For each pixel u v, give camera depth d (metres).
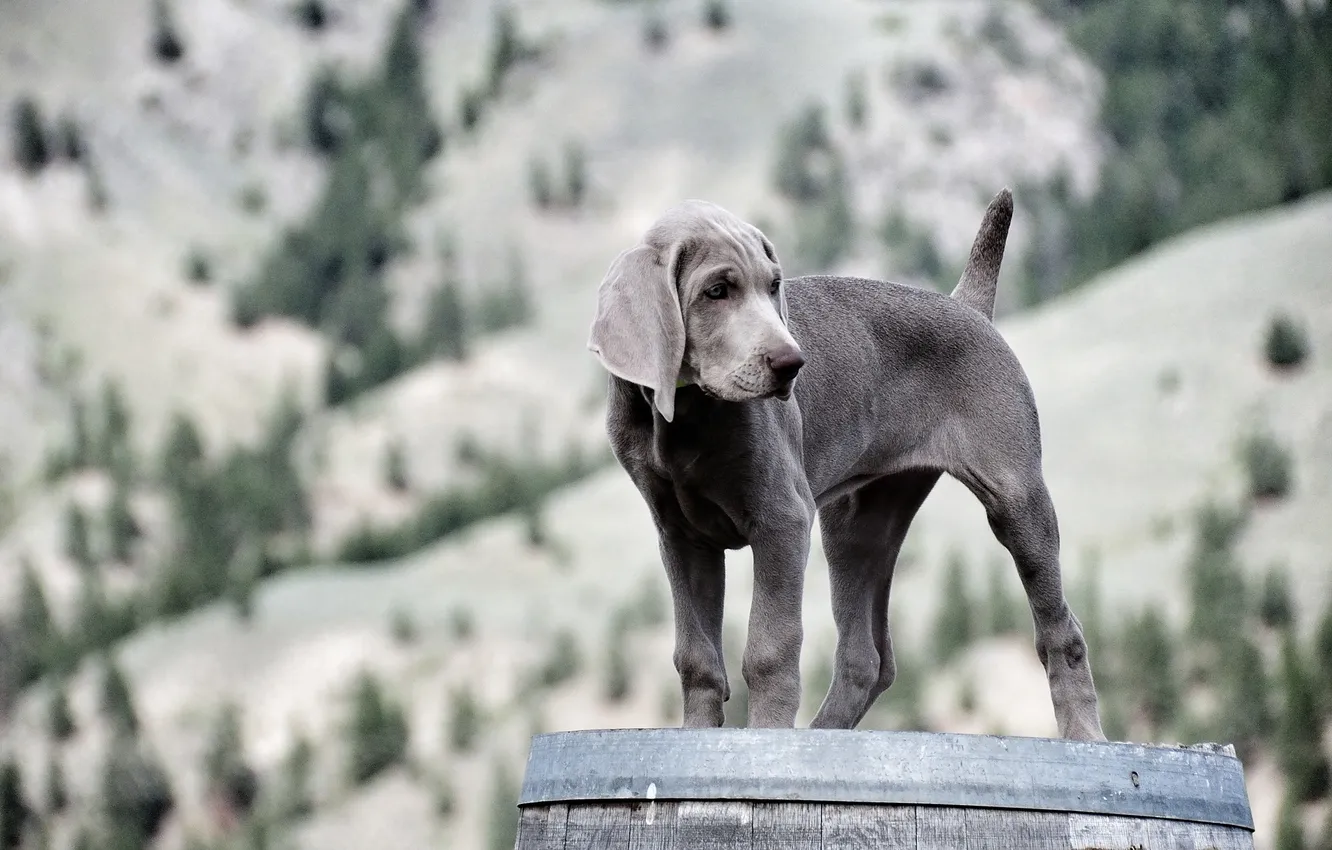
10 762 99.81
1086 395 112.81
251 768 103.12
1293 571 87.50
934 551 97.25
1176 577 91.25
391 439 183.75
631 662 102.44
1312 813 65.75
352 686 107.56
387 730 94.00
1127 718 75.00
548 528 126.31
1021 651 80.00
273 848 89.12
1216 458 102.19
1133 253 155.38
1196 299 118.12
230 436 199.25
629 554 122.31
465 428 185.50
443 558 125.81
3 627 143.62
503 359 198.12
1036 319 127.00
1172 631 84.75
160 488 179.38
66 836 98.25
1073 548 98.00
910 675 78.25
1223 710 71.56
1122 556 95.81
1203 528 92.50
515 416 188.75
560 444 184.12
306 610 117.88
